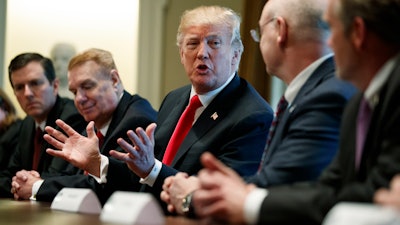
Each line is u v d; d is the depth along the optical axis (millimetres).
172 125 3625
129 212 2113
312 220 1914
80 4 7027
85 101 4047
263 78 5922
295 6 2656
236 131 3289
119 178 3514
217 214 2021
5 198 4281
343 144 2166
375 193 1837
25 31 7000
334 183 2164
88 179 3672
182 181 2689
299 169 2422
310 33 2633
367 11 1989
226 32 3488
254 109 3334
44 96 4660
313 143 2441
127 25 6961
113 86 4102
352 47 2051
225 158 3254
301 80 2652
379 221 1437
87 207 2730
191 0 6680
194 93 3600
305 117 2498
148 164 3160
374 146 1976
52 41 6996
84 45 7012
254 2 5938
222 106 3412
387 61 2029
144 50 6855
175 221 2295
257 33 3002
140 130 3156
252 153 3258
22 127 4816
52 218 2400
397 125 1877
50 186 3762
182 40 3572
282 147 2502
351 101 2211
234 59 3541
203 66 3422
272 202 1959
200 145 3332
